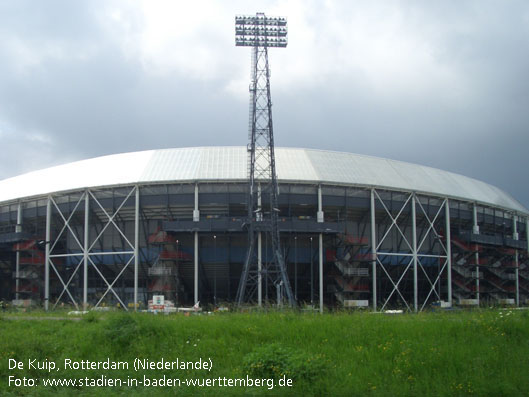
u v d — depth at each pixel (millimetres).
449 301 56000
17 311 35094
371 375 12969
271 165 49750
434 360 13820
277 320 19688
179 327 18578
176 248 50938
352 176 53000
